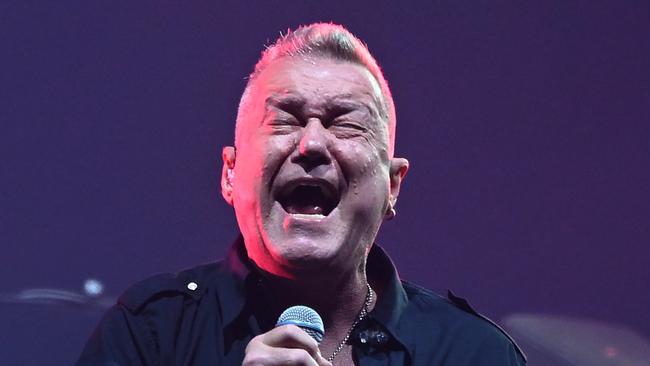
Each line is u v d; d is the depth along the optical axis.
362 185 4.42
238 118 4.69
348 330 4.72
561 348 12.00
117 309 4.66
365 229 4.47
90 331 10.82
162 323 4.60
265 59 4.69
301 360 3.85
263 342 3.92
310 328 4.17
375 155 4.48
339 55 4.60
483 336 4.86
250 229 4.46
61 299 11.02
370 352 4.69
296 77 4.50
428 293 5.13
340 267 4.45
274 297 4.68
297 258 4.32
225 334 4.60
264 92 4.51
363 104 4.50
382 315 4.73
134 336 4.56
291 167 4.37
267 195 4.38
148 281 4.78
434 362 4.73
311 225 4.34
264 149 4.40
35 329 10.71
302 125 4.45
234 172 4.61
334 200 4.45
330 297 4.64
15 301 10.77
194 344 4.58
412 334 4.78
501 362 4.78
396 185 4.86
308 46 4.61
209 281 4.82
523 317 12.73
